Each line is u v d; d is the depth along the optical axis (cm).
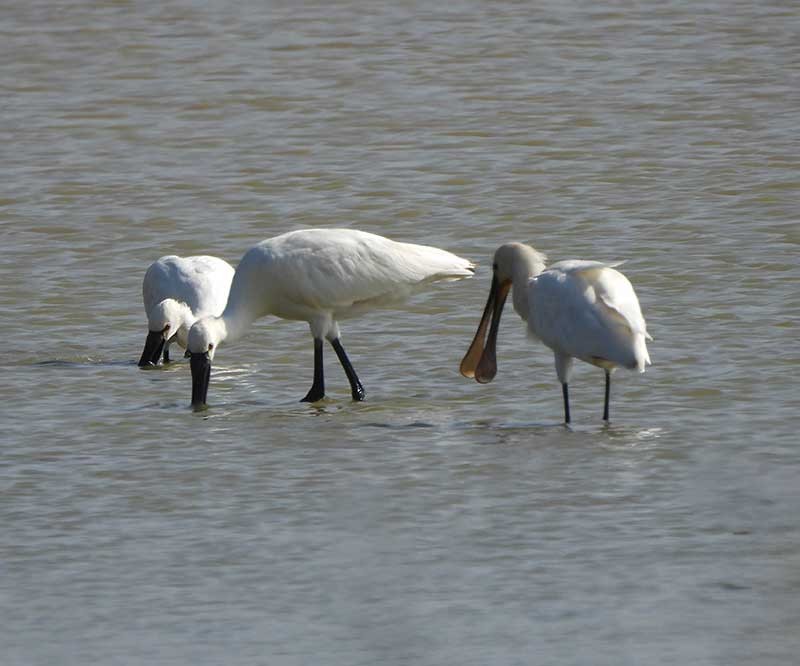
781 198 2381
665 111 2891
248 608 1052
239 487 1324
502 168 2588
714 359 1692
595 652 966
